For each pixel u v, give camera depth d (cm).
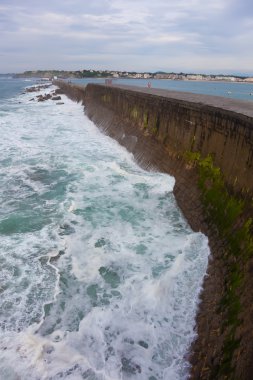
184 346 583
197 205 967
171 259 801
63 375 539
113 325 624
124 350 580
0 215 1038
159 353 574
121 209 1066
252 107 1123
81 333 611
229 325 552
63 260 809
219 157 934
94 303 677
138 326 620
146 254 824
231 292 609
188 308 653
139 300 677
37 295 700
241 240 690
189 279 718
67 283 734
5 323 631
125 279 739
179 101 1230
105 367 554
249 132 777
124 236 909
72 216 1021
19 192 1223
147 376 541
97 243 876
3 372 538
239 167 817
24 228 960
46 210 1070
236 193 803
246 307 539
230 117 873
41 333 612
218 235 801
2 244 872
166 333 606
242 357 475
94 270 771
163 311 649
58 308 668
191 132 1138
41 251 844
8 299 688
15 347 580
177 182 1147
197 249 814
